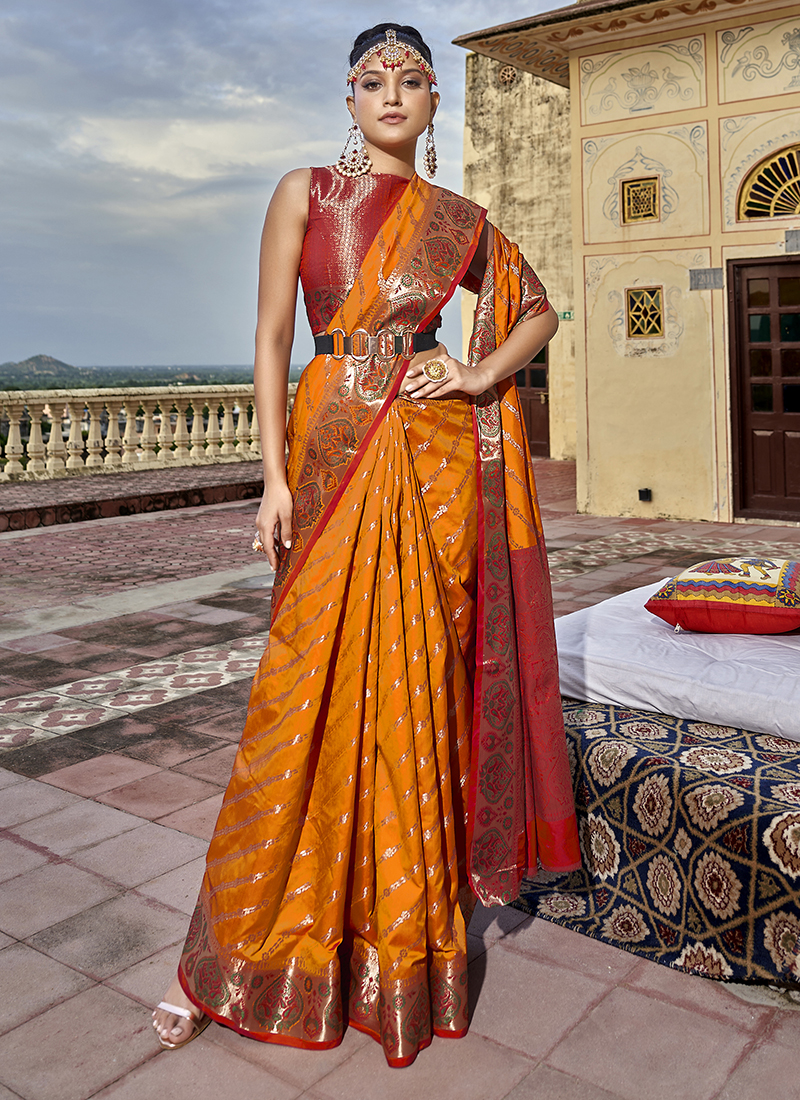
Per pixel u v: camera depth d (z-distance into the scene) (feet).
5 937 7.76
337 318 6.43
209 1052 6.39
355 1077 6.08
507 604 6.87
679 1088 5.87
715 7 26.17
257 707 6.42
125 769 11.27
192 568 23.88
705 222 28.09
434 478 6.57
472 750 6.79
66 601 20.48
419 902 6.22
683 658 8.68
